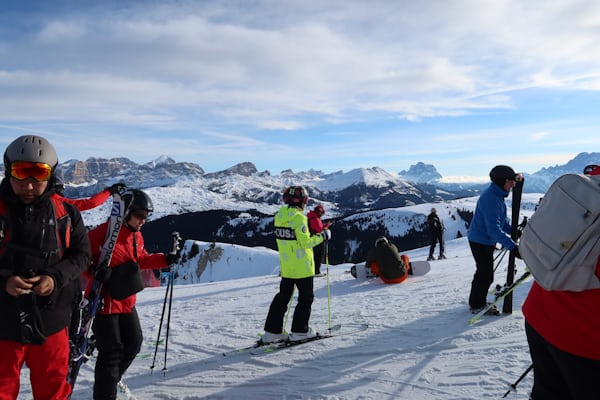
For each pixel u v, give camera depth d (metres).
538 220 1.81
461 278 8.32
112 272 3.23
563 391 1.88
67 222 2.43
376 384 3.51
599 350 1.64
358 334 4.88
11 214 2.21
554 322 1.79
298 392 3.52
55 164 2.31
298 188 4.73
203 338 5.49
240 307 7.60
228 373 4.10
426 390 3.30
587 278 1.64
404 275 8.51
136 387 3.93
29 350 2.32
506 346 4.02
